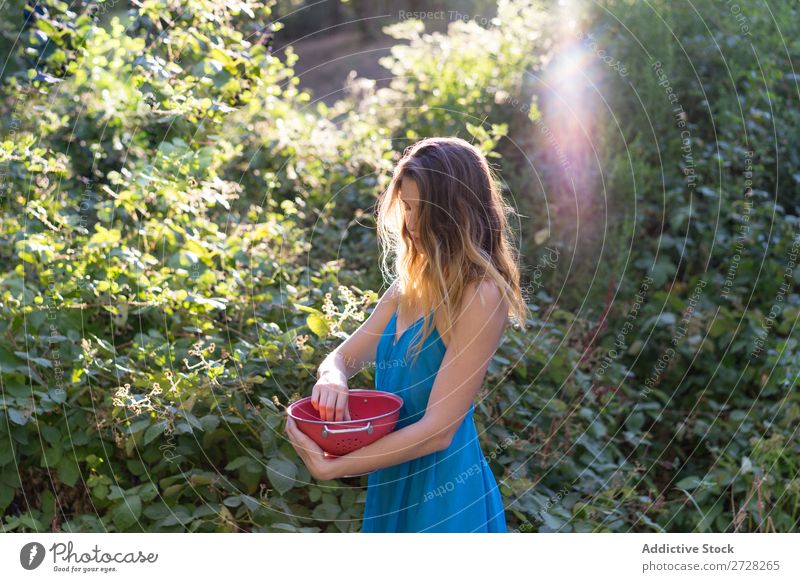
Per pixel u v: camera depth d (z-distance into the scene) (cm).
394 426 180
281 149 376
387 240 219
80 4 344
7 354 236
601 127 422
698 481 277
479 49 466
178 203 283
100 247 267
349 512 238
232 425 243
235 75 311
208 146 314
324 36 932
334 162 385
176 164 291
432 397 178
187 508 234
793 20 427
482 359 177
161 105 315
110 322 266
